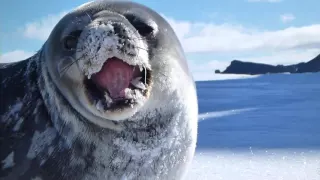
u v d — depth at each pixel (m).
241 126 3.30
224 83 8.61
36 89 1.12
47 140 1.06
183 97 1.05
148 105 1.00
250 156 2.24
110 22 0.94
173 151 1.06
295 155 2.24
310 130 3.05
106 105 0.92
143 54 0.95
